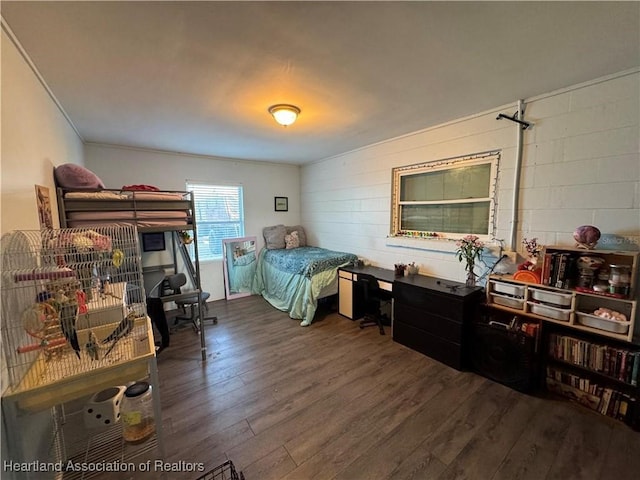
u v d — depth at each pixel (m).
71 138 2.76
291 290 3.98
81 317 1.39
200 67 1.77
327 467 1.54
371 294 3.48
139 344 1.42
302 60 1.71
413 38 1.50
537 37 1.50
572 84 2.08
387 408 2.01
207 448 1.67
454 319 2.51
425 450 1.65
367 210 4.03
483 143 2.66
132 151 3.85
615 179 1.96
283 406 2.04
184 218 2.61
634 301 1.76
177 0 1.18
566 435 1.74
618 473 1.48
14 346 1.16
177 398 2.13
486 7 1.27
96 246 1.48
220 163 4.63
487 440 1.71
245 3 1.21
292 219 5.52
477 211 2.85
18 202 1.34
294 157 4.73
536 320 2.23
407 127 3.11
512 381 2.20
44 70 1.71
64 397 1.14
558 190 2.23
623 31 1.44
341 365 2.60
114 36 1.43
